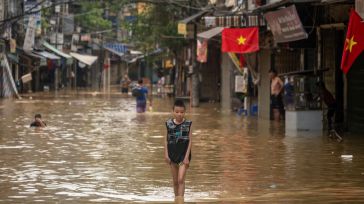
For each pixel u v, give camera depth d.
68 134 39.62
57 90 127.56
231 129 43.19
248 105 57.59
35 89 117.75
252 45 48.00
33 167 26.23
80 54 146.88
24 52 103.69
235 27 48.81
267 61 52.31
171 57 102.06
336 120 43.19
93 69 166.88
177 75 93.94
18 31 102.38
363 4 29.45
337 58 42.88
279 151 31.22
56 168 25.98
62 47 136.75
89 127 44.62
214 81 83.81
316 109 40.88
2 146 33.16
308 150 31.47
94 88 145.38
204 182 22.89
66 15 134.88
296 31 38.25
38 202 19.47
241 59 57.12
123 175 24.34
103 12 153.75
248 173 24.80
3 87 90.00
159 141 35.84
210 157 29.22
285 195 20.47
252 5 55.47
